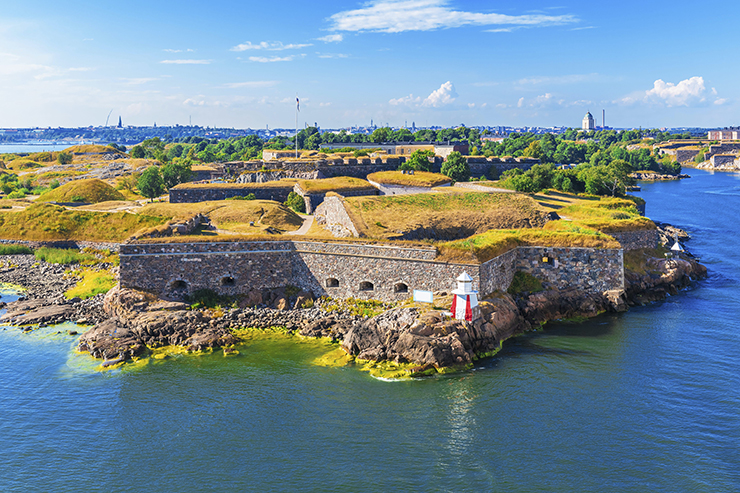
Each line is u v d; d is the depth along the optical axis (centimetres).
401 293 5781
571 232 6469
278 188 10938
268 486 3391
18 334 5528
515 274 6319
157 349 5206
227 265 6138
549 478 3403
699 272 7456
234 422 4059
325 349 5178
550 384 4509
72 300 6341
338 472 3500
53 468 3581
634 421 3969
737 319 5853
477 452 3662
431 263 5597
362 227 6950
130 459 3666
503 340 5344
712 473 3403
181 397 4397
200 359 5012
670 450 3634
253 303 6066
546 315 5884
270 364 4912
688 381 4516
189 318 5541
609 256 6178
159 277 6053
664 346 5203
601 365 4834
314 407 4231
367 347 5016
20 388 4509
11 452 3728
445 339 4806
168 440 3862
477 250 5572
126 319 5556
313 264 6159
